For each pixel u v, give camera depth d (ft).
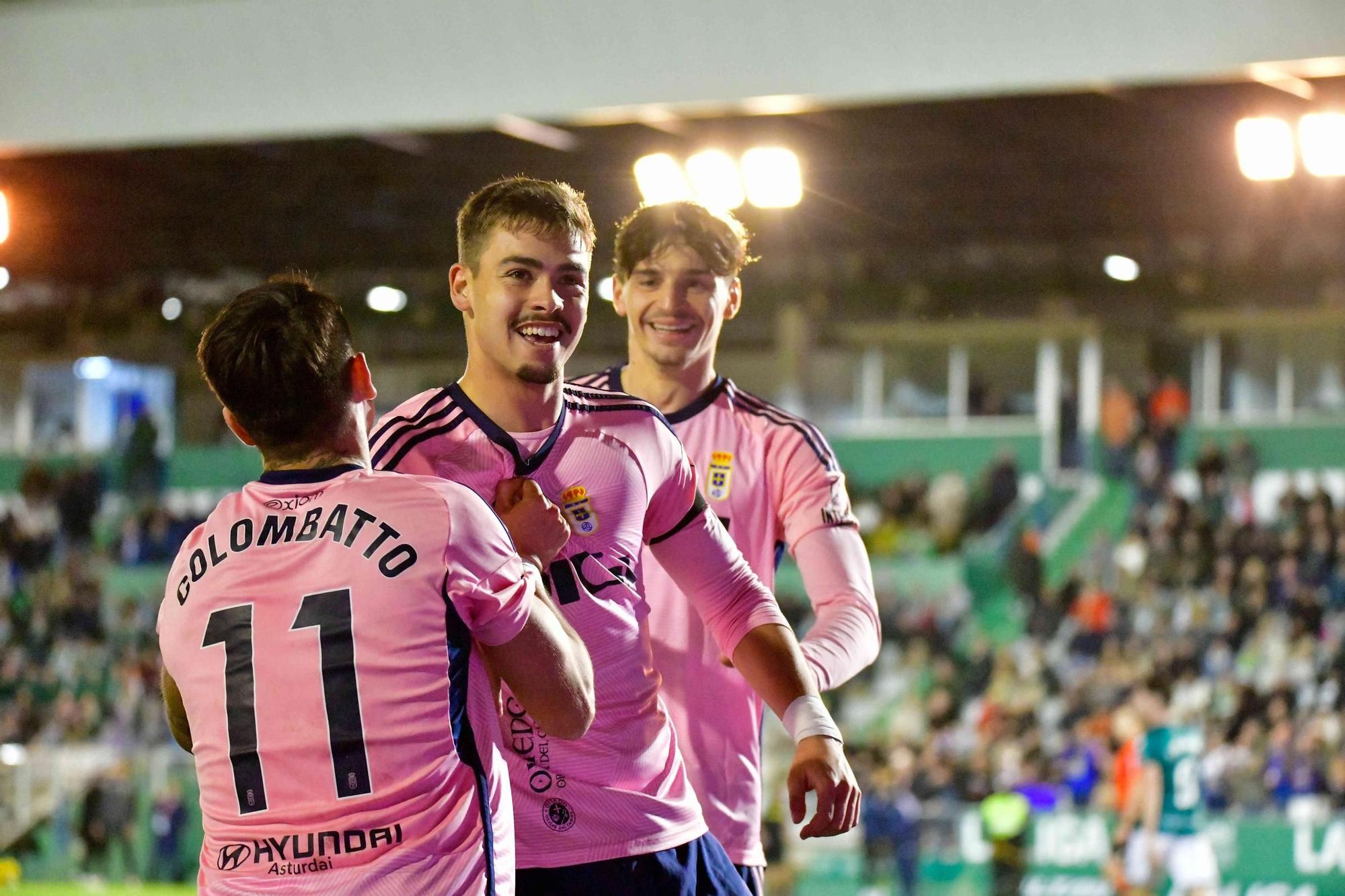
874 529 150.82
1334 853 77.51
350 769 15.37
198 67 74.84
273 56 74.02
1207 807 97.55
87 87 76.18
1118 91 85.15
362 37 72.84
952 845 79.36
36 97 76.64
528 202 19.12
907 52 66.08
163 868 85.10
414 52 72.08
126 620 147.84
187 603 16.26
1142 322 142.72
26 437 163.73
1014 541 142.00
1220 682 118.21
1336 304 136.87
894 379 159.43
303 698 15.48
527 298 19.06
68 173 108.68
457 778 15.81
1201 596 129.18
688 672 24.21
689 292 25.79
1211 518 138.92
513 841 16.87
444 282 137.08
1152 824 76.18
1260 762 100.37
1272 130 81.51
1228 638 123.85
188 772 85.76
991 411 155.94
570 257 19.22
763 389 154.40
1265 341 147.84
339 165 106.22
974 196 110.63
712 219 26.05
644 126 93.56
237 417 16.70
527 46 70.69
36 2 76.74
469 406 19.80
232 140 75.87
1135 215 114.62
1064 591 133.90
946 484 149.48
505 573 16.33
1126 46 63.62
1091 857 77.71
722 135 95.45
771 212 114.93
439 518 16.05
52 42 76.74
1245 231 119.14
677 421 26.18
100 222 120.88
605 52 69.72
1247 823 79.15
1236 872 78.89
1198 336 149.07
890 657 132.87
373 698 15.43
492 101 71.10
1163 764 77.00
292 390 16.37
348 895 15.19
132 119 75.66
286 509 16.28
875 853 80.33
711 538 20.79
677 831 19.92
